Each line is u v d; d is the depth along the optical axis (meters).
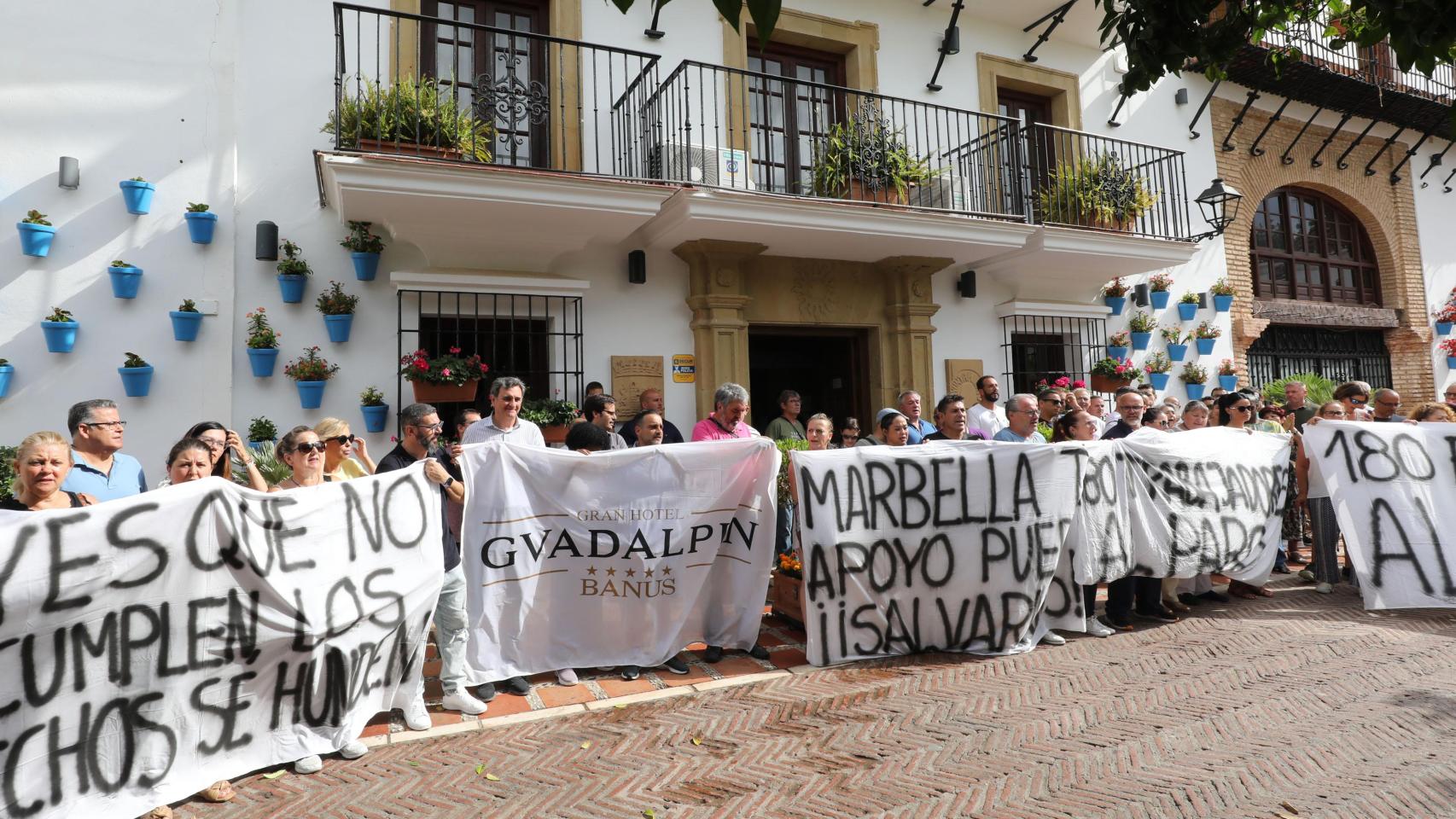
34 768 2.69
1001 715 3.81
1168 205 10.52
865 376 8.93
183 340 6.07
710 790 3.12
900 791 3.09
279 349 6.37
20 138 5.79
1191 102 10.92
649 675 4.45
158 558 3.01
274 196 6.43
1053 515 4.93
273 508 3.36
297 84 6.57
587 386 7.02
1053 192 9.12
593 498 4.46
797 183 8.55
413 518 3.81
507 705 4.01
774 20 1.52
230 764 3.17
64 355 5.79
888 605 4.74
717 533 4.72
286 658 3.32
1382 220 12.59
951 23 8.84
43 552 2.76
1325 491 6.18
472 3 7.37
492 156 7.04
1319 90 11.06
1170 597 5.67
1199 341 10.54
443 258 6.80
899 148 8.01
